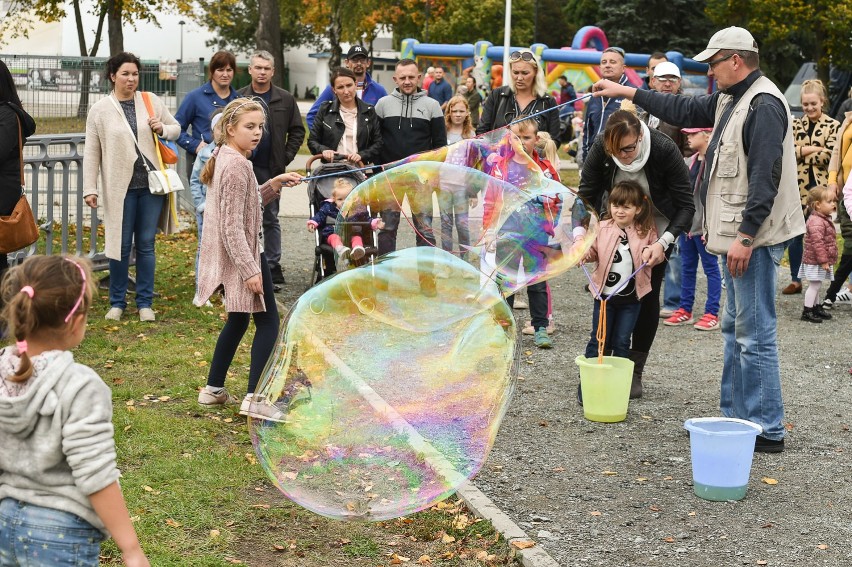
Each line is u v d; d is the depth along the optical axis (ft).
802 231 16.07
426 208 18.34
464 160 18.44
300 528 13.24
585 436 17.39
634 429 17.81
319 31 135.03
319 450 13.29
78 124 45.98
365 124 26.55
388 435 13.50
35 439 7.73
